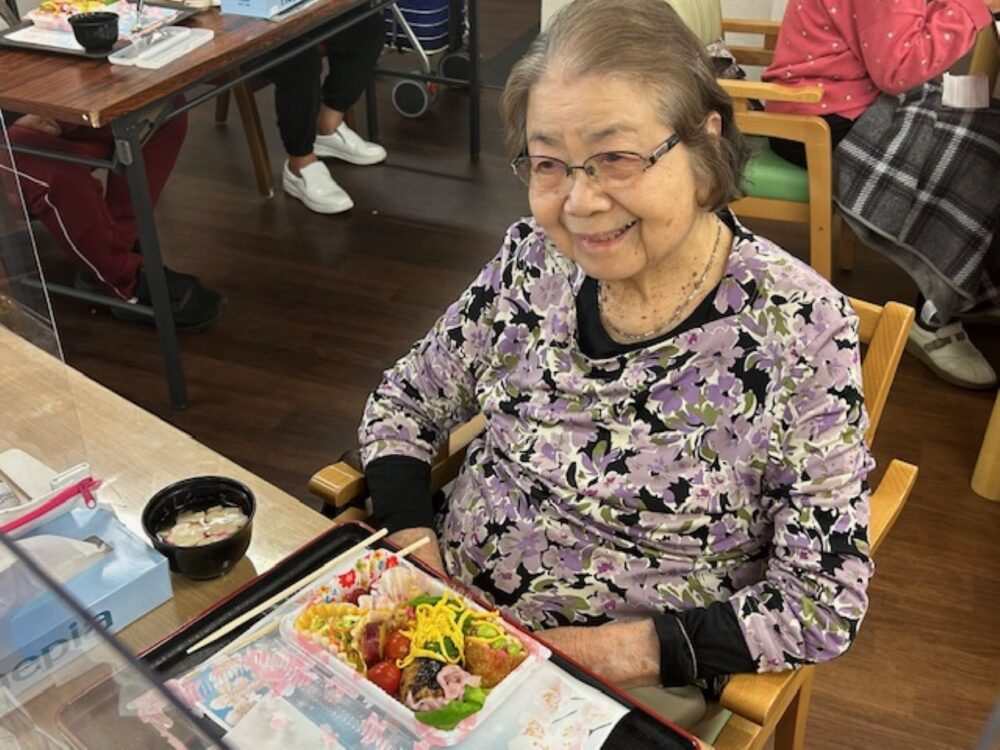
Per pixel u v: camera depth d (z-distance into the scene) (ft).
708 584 3.94
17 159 8.57
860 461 3.64
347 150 12.32
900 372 8.99
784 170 8.43
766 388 3.65
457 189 11.91
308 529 3.76
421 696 2.99
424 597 3.32
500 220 11.30
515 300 4.17
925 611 6.84
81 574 3.32
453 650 3.11
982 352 9.21
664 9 3.38
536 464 4.05
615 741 2.95
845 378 3.59
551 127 3.35
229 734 2.89
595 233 3.47
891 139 8.21
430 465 4.62
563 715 3.01
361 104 13.87
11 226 3.59
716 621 3.71
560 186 3.47
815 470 3.61
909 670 6.45
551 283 4.09
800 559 3.66
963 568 7.18
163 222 11.10
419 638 3.13
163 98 7.37
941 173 8.15
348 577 3.38
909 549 7.30
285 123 11.09
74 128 8.82
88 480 3.50
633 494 3.85
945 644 6.63
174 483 3.70
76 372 4.47
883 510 4.18
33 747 2.44
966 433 8.35
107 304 9.04
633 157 3.31
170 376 8.39
